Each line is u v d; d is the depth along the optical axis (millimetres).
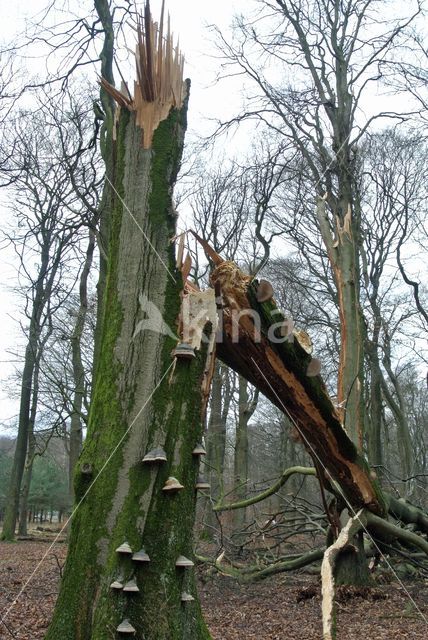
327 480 7746
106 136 11008
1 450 37188
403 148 21484
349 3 15344
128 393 3762
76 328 18344
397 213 22172
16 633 5422
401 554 8500
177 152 4254
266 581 9586
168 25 4285
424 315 21625
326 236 11477
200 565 9461
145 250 4031
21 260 19891
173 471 3613
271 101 15812
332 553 5062
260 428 28859
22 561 13641
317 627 6578
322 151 15289
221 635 6199
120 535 3445
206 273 15430
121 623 3275
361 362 10484
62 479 39281
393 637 6266
